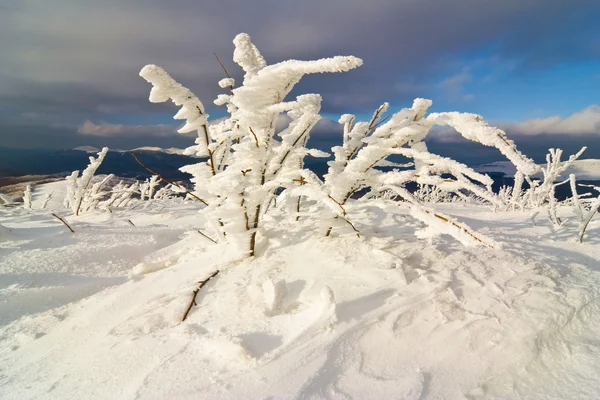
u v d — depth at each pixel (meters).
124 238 4.37
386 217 3.28
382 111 2.89
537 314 1.79
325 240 2.68
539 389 1.44
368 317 1.80
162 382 1.57
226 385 1.50
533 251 2.66
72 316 2.57
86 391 1.63
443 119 2.16
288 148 2.66
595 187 3.93
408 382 1.47
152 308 2.28
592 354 1.57
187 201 9.37
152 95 2.61
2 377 1.93
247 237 2.73
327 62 1.94
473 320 1.76
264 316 1.94
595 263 2.54
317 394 1.42
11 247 3.89
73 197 6.57
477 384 1.47
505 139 1.91
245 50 2.84
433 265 2.25
